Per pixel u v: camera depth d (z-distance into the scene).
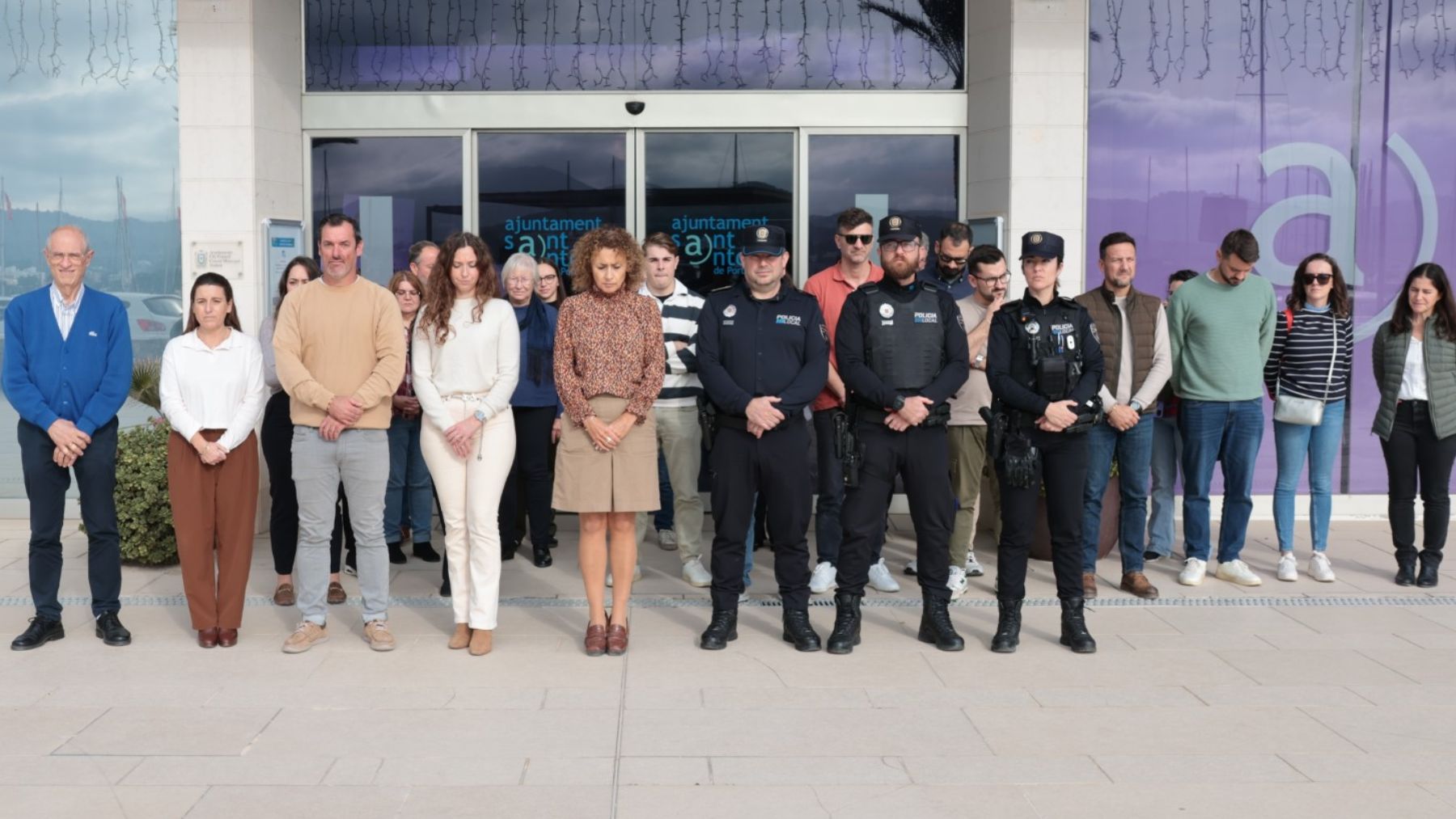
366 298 5.59
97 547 5.63
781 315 5.61
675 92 8.63
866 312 5.59
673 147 8.72
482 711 4.76
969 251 6.86
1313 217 8.67
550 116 8.62
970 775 4.15
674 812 3.85
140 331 8.57
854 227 6.50
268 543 7.93
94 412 5.54
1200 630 6.01
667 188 8.72
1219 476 8.81
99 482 5.61
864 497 5.60
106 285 8.57
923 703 4.90
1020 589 5.67
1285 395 6.99
